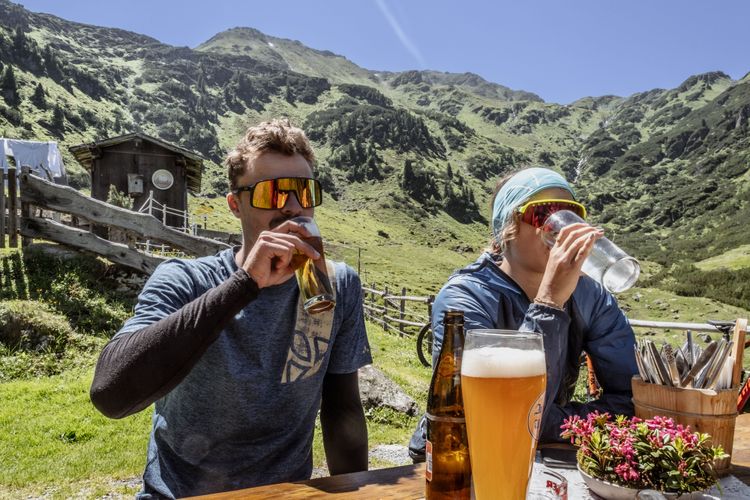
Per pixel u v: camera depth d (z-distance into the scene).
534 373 1.03
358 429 2.05
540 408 1.06
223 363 1.79
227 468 1.85
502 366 1.02
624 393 2.06
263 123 1.91
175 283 1.82
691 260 191.75
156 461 1.90
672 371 1.41
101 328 7.96
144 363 1.40
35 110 172.75
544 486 1.27
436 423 1.28
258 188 1.82
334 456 2.06
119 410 1.46
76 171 143.38
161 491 1.82
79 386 6.75
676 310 115.25
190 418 1.83
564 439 1.73
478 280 2.04
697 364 1.42
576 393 4.88
